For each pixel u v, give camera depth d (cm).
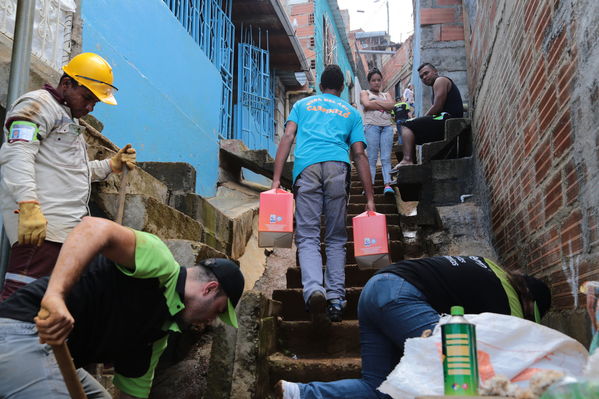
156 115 557
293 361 334
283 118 1144
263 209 353
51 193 254
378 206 628
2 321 168
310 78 1150
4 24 355
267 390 326
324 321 369
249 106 883
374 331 242
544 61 291
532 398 130
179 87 618
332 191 374
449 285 224
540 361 169
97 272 179
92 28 448
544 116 294
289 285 471
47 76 362
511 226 385
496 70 438
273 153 1038
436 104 584
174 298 186
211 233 442
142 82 533
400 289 225
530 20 320
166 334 199
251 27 922
